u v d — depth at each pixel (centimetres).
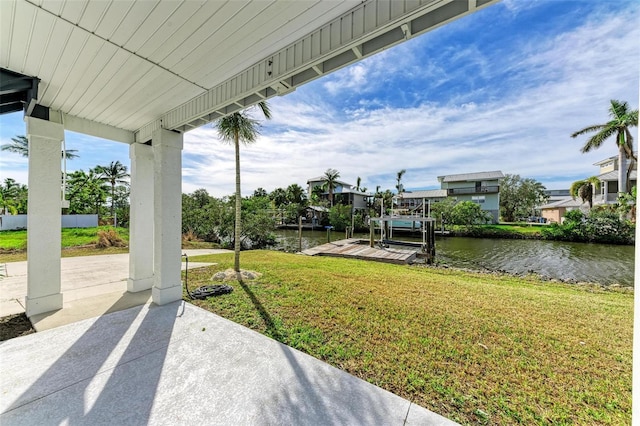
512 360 232
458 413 168
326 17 184
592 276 848
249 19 181
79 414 164
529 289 496
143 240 434
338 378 201
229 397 179
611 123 1584
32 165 320
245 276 532
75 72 250
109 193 2289
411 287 473
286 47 220
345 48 187
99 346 248
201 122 334
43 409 167
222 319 313
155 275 372
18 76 252
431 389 191
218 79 269
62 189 348
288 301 383
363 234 2227
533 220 3130
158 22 181
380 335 277
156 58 228
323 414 164
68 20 177
